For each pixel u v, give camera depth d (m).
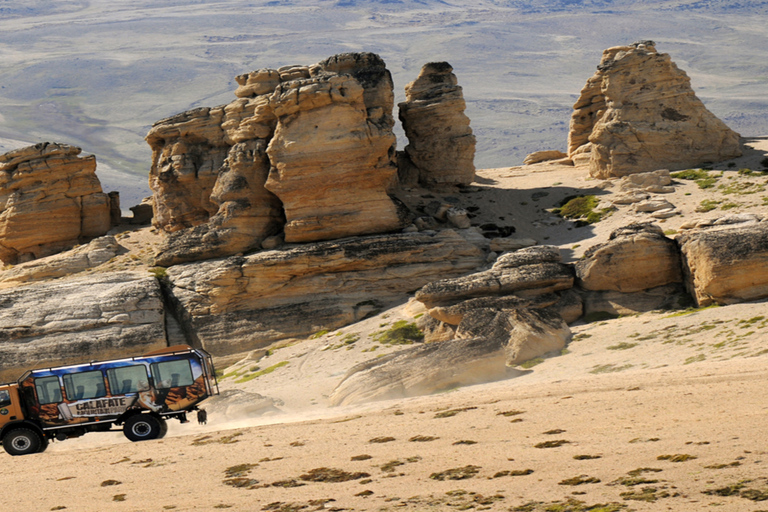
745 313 54.25
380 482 22.00
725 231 63.03
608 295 68.06
